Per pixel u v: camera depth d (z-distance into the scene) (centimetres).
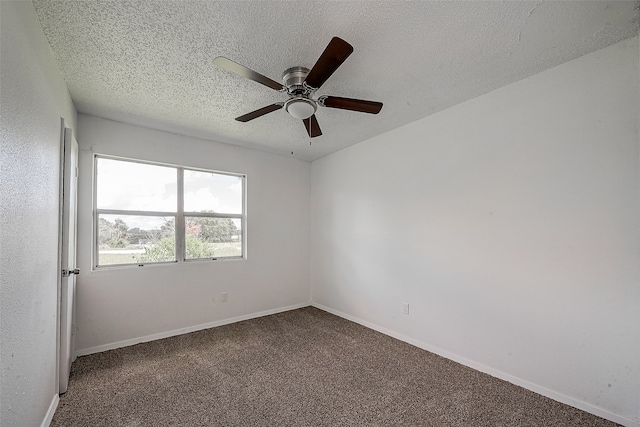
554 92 198
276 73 204
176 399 196
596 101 181
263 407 188
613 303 173
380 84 220
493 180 229
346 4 142
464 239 247
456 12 147
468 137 246
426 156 280
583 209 185
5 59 108
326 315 387
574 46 176
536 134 206
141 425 171
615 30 162
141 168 308
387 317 317
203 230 349
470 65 195
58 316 194
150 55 182
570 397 187
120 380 220
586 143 184
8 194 110
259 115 220
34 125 139
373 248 337
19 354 121
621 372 169
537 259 204
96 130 276
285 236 413
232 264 361
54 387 181
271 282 397
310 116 221
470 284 242
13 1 115
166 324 310
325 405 190
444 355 260
